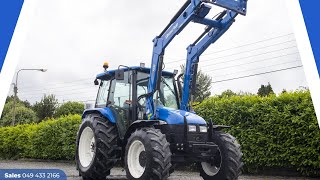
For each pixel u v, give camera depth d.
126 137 5.86
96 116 6.50
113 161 6.05
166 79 6.68
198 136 5.56
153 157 4.92
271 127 7.45
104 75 7.02
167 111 5.75
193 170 8.67
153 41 5.98
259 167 7.84
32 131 14.18
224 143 5.63
